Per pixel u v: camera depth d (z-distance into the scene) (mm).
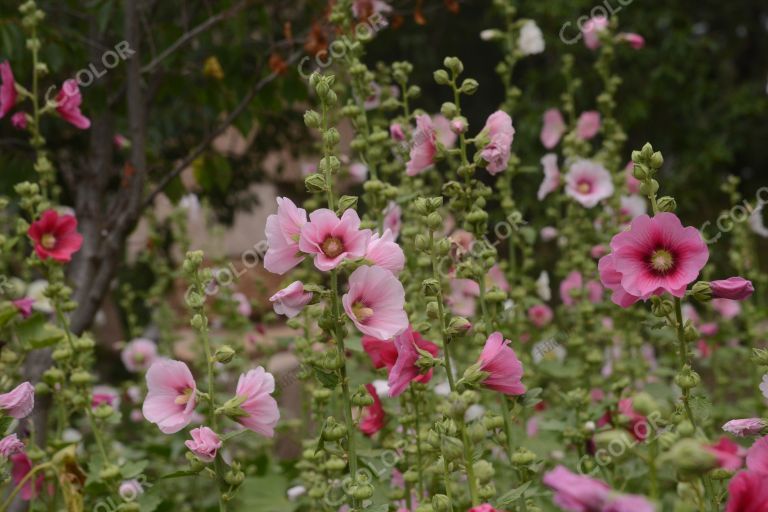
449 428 1694
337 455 2270
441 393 2818
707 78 10406
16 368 2924
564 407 3268
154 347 4645
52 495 2738
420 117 2264
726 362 4312
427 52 9523
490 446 2684
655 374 3469
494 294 2240
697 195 9430
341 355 1887
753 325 3945
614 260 1742
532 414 3445
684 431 1476
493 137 2242
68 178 4203
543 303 4148
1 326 2684
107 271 3654
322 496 2461
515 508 2258
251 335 4188
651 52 9266
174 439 3660
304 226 1773
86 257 3664
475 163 2238
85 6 3920
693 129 9633
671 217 1711
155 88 3982
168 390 1958
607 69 3936
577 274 3846
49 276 2646
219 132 3846
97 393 3719
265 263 1818
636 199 3820
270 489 3076
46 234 2652
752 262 4215
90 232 3770
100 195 3926
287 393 4547
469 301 3232
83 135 5309
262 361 3938
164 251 6609
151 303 4832
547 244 8242
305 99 4004
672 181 9203
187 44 4004
